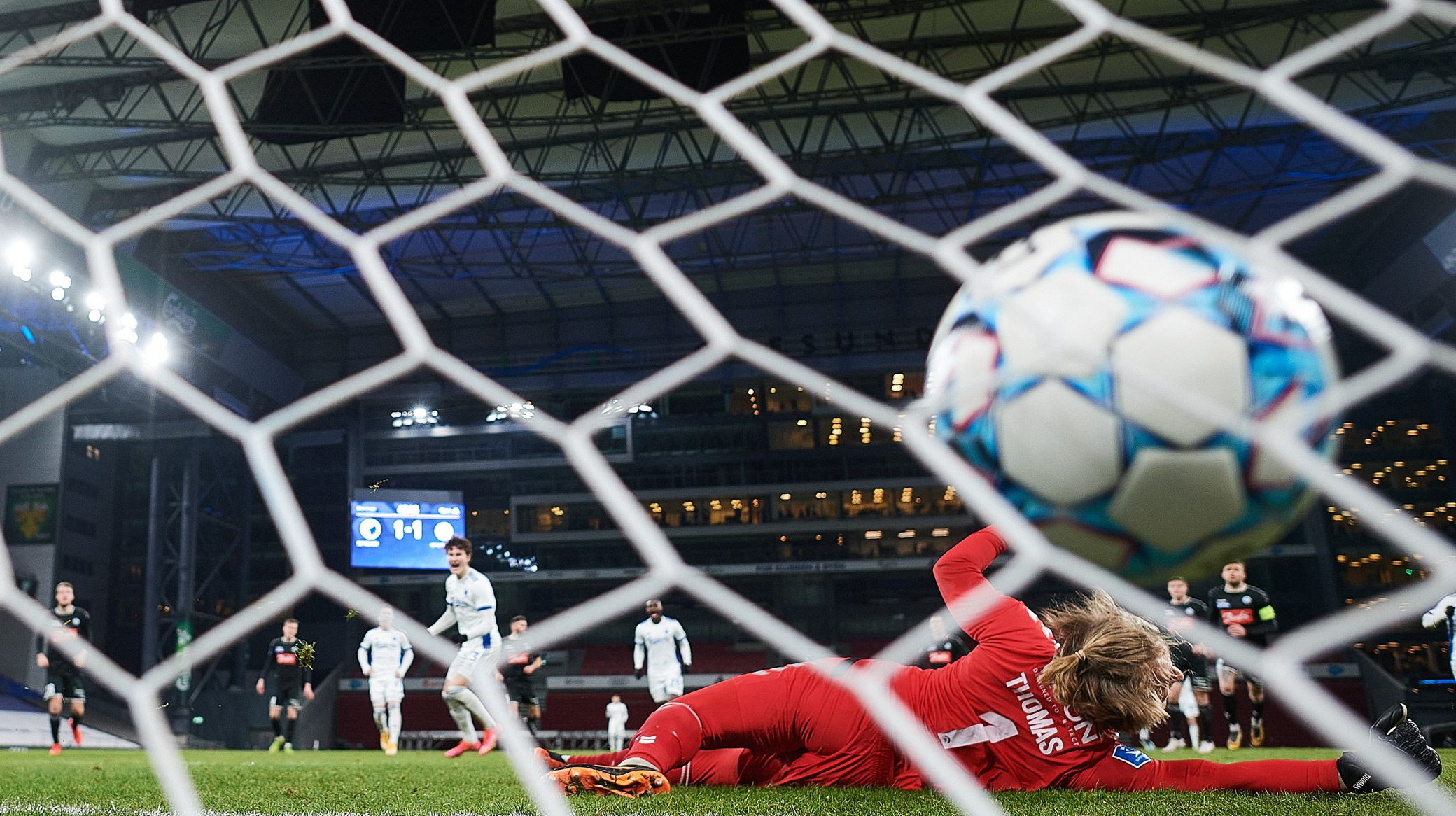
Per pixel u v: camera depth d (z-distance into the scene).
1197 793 2.41
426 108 22.38
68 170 25.39
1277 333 1.24
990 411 1.29
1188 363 1.20
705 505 40.28
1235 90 22.66
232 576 38.50
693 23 19.03
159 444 34.12
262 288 37.22
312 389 41.12
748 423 40.44
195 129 22.81
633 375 40.81
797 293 40.94
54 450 31.31
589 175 26.89
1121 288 1.25
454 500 33.84
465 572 6.97
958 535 39.28
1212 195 31.14
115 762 6.54
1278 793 2.40
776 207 31.39
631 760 2.39
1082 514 1.25
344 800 2.94
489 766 5.94
